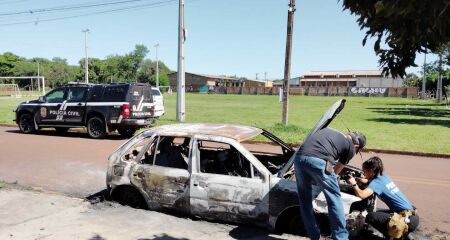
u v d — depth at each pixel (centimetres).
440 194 781
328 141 460
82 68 10719
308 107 3750
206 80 11300
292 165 555
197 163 575
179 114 2033
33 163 1018
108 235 511
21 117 1669
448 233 570
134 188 625
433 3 214
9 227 534
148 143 621
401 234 480
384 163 1095
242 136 585
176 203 584
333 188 458
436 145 1345
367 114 2894
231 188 546
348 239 492
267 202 528
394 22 251
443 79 6619
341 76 11012
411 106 4153
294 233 539
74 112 1551
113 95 1499
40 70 11225
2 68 11675
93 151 1211
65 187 785
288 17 1661
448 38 253
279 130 1587
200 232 532
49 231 521
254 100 5331
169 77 11638
